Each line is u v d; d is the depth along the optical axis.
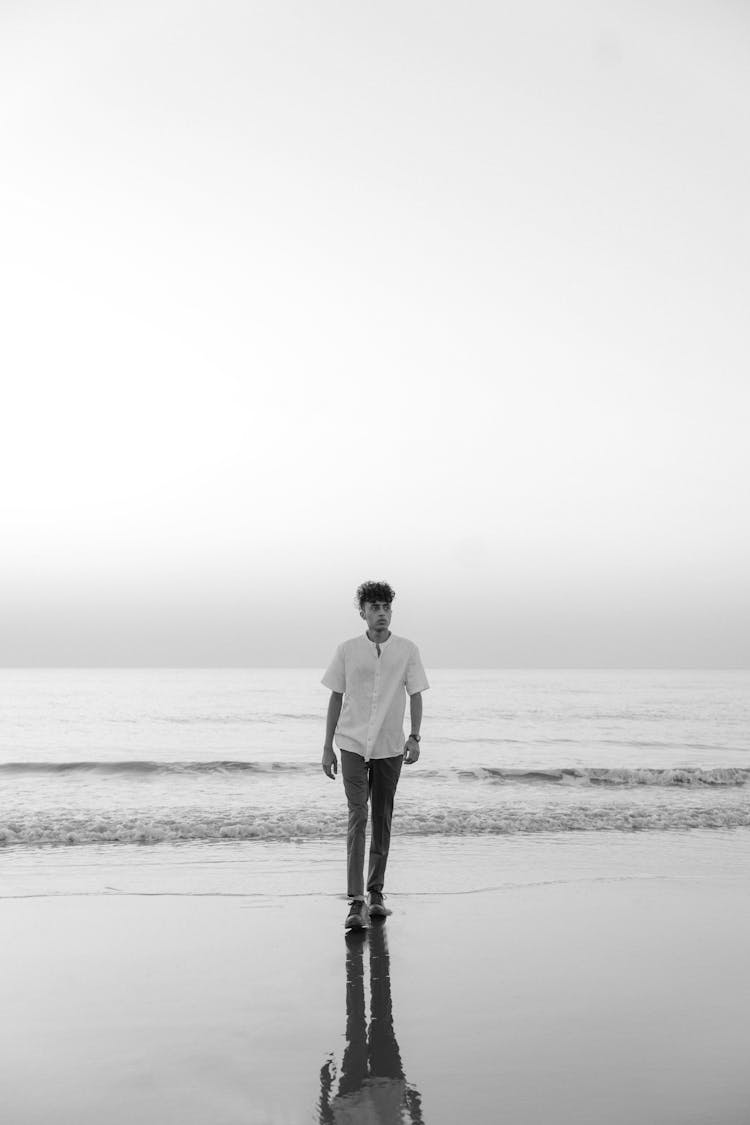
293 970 4.08
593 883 6.06
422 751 20.88
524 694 57.50
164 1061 3.00
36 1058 3.02
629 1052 3.09
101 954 4.33
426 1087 2.79
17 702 46.97
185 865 6.57
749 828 8.50
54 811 8.81
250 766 13.73
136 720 32.91
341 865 6.62
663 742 23.61
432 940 4.62
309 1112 2.61
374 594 5.39
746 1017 3.46
